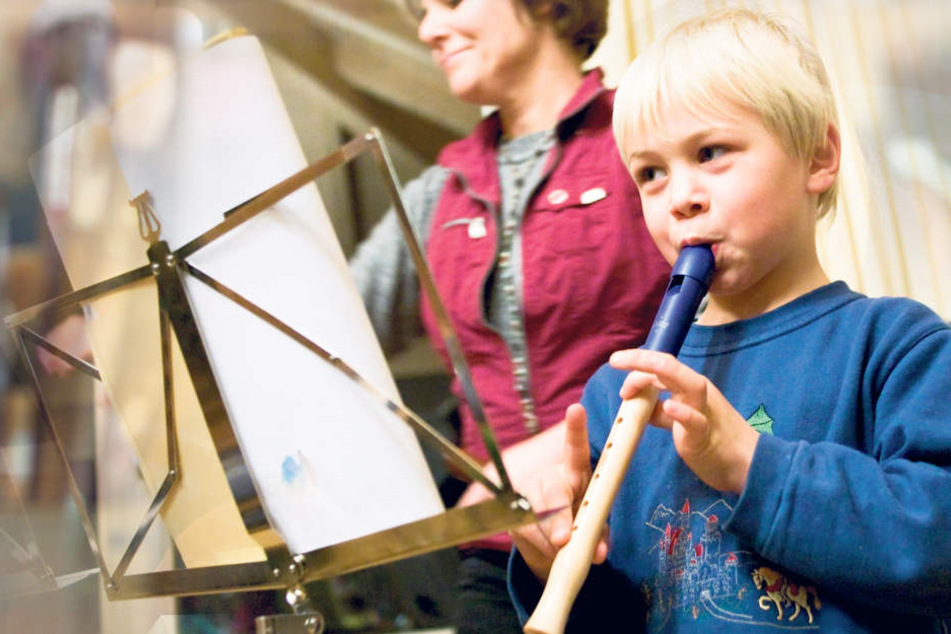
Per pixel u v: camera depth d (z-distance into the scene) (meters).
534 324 1.07
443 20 1.18
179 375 0.73
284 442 0.70
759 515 0.65
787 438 0.70
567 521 0.68
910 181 1.35
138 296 0.74
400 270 1.13
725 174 0.72
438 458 0.73
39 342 0.80
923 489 0.62
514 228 1.10
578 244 1.07
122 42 1.33
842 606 0.65
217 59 0.70
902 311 0.70
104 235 0.75
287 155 0.69
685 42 0.76
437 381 1.09
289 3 1.31
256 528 0.71
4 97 1.31
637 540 0.76
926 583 0.62
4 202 1.31
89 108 1.32
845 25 1.41
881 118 1.38
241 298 0.70
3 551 1.13
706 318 0.80
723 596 0.68
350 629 1.23
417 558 1.20
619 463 0.66
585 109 1.12
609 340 1.05
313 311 0.69
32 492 1.26
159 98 0.72
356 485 0.69
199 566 0.76
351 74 1.30
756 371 0.74
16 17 1.33
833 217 0.90
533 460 0.96
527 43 1.15
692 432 0.64
